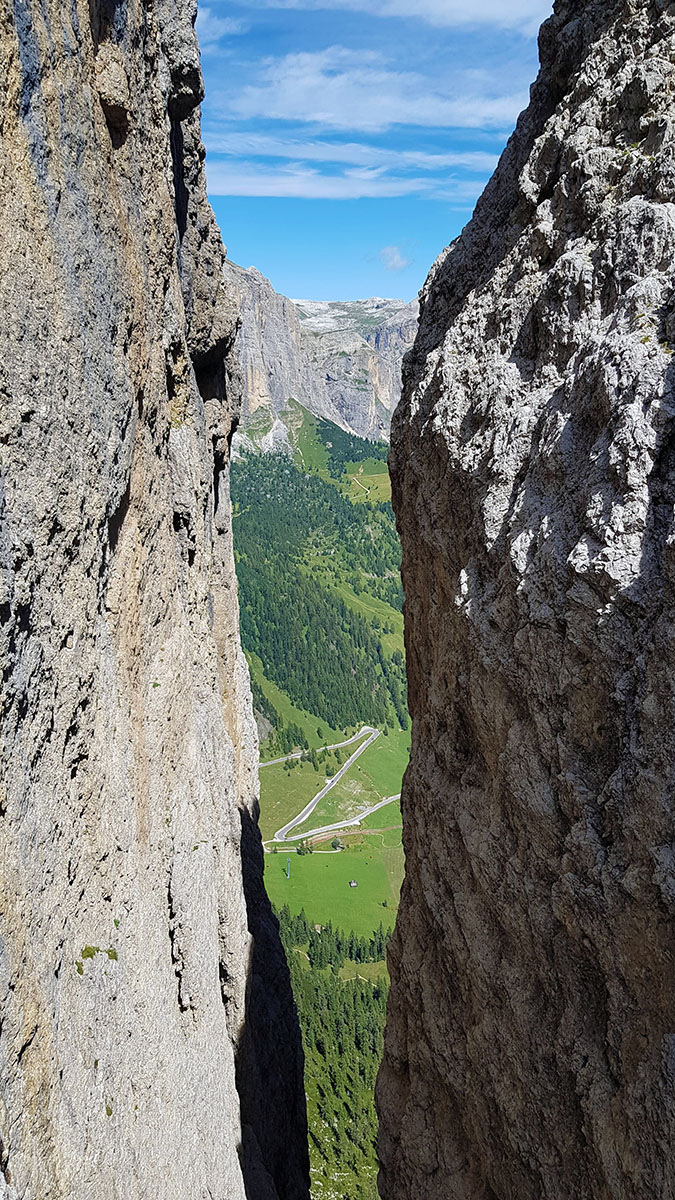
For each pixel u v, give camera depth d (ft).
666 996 29.81
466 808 45.11
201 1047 52.26
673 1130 28.09
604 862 33.14
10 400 31.14
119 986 38.47
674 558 30.83
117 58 46.37
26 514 31.99
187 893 51.88
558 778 35.94
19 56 32.45
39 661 32.73
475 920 43.93
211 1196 47.67
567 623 34.96
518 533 40.06
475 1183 46.80
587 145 46.01
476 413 48.01
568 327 41.98
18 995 27.81
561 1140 36.65
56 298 36.17
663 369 33.81
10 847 28.66
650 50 44.75
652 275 37.50
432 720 51.96
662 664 30.63
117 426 44.78
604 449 35.24
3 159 31.24
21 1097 27.30
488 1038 42.45
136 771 45.52
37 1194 27.58
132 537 48.55
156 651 52.95
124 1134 36.09
